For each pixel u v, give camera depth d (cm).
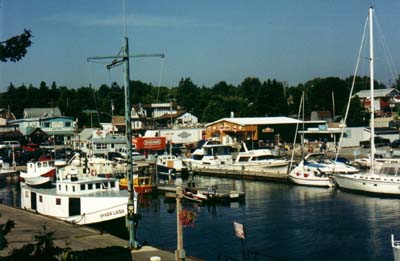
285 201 4931
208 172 7475
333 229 3662
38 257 1005
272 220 4056
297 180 6016
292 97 15288
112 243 2727
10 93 15788
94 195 3641
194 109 15225
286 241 3384
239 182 6631
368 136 9731
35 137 10238
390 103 14112
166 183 6325
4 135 10125
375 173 5188
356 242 3297
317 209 4434
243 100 15962
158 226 3988
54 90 16488
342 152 8650
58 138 10988
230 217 4247
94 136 9000
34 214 3856
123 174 6500
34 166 6425
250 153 7275
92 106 14750
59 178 4244
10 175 7638
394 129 10250
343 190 5409
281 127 9719
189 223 1984
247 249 3231
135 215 2730
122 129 11175
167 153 8788
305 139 10062
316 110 14238
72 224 3375
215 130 9956
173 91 17125
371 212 4222
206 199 4928
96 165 6788
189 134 10156
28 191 4244
